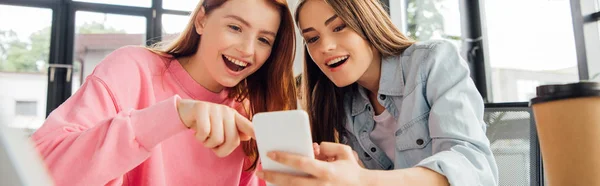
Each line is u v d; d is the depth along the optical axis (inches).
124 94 27.5
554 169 12.7
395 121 36.0
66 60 121.7
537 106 13.4
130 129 19.6
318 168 16.8
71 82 121.6
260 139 18.0
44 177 7.2
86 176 18.7
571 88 12.3
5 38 116.8
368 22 33.2
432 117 29.3
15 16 118.0
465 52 99.8
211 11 30.2
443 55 32.9
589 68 75.8
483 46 98.3
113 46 125.6
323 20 31.4
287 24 32.0
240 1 28.9
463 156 24.5
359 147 39.3
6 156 6.3
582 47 76.0
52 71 119.3
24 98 117.1
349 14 31.6
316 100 39.8
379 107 38.6
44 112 118.1
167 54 33.5
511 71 92.0
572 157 12.2
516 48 90.8
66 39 122.1
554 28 82.0
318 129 39.7
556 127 12.6
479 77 99.3
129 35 127.1
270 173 18.0
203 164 31.3
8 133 6.4
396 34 37.0
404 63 35.5
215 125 19.1
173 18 130.0
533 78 86.6
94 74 26.7
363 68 33.6
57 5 121.5
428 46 34.0
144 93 29.7
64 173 18.5
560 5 80.6
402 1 109.4
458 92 30.1
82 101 23.9
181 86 31.9
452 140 26.9
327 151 20.0
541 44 84.7
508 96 92.6
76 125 21.7
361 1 33.2
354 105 39.3
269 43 31.0
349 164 18.4
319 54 32.6
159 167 28.4
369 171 19.1
